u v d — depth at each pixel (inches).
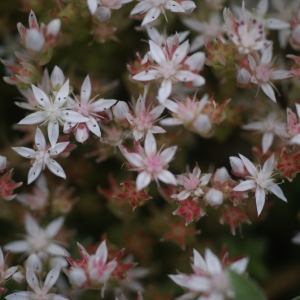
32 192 11.6
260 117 11.4
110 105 10.7
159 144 11.2
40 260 10.9
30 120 10.7
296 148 10.8
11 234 11.5
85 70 11.8
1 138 11.9
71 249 11.4
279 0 11.8
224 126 11.4
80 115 10.6
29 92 11.0
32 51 10.7
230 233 11.6
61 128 10.9
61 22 11.2
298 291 11.7
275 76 11.0
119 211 11.4
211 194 10.5
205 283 10.1
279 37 11.6
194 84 10.5
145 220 11.6
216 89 11.6
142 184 10.4
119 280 10.7
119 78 12.0
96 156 11.8
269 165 10.7
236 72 11.0
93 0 10.8
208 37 11.7
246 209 11.1
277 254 11.9
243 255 10.9
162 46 10.6
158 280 11.6
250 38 10.9
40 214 11.4
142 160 10.4
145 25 11.2
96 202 11.9
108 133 10.9
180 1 11.0
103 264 10.4
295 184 11.8
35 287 10.7
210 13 11.8
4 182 10.8
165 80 10.6
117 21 11.6
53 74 10.8
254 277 11.8
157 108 10.7
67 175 11.8
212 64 10.9
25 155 10.7
